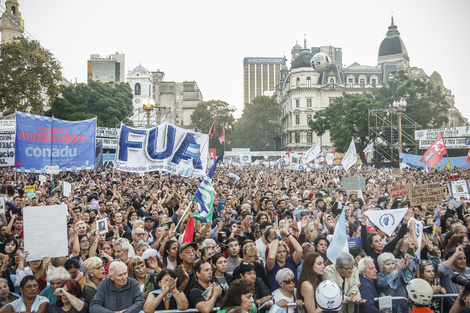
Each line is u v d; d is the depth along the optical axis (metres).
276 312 5.24
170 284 5.32
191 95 137.00
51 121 13.06
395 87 71.94
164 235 8.09
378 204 14.05
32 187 15.22
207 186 8.73
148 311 5.15
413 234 7.60
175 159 15.59
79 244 7.58
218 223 9.88
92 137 13.91
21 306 5.41
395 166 46.31
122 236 9.19
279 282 5.90
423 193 10.98
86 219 10.47
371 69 108.94
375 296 6.02
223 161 71.06
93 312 5.24
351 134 68.94
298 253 6.75
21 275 6.62
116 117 58.88
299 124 106.75
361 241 7.97
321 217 11.35
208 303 5.38
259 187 21.81
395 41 110.19
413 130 64.75
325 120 77.19
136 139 15.31
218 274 6.11
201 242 7.50
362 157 74.31
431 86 68.69
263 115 109.94
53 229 6.48
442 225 10.81
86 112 55.59
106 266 6.70
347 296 5.78
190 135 15.81
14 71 42.84
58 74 45.69
